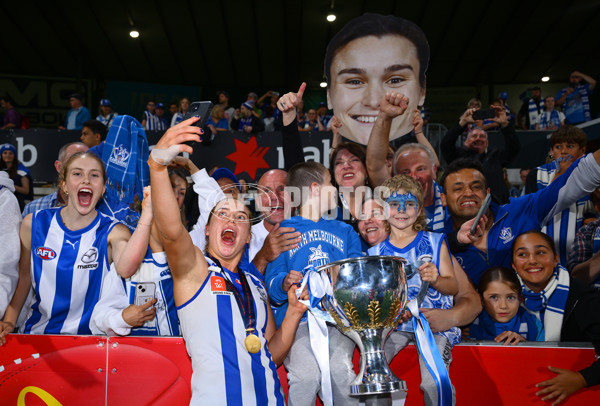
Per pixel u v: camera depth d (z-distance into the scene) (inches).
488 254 130.2
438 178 209.8
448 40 519.5
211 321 83.1
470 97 617.9
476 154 167.9
